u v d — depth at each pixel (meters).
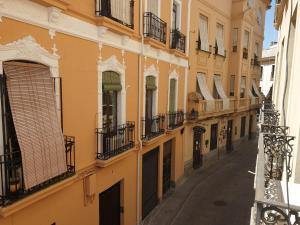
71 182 6.32
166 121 12.48
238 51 20.64
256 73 26.17
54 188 5.68
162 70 11.77
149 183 11.48
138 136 9.88
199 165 17.91
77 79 6.56
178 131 14.21
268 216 2.89
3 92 4.82
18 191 5.00
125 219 9.53
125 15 8.33
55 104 5.80
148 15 9.77
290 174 5.05
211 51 17.58
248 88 23.75
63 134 6.22
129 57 8.90
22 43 5.05
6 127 4.93
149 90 11.00
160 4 10.93
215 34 18.12
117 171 8.73
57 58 5.89
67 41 6.16
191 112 15.45
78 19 6.42
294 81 5.70
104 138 7.71
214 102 17.47
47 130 5.54
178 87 13.88
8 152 4.93
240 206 12.62
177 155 14.42
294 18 7.66
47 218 5.93
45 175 5.46
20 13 4.96
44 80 5.58
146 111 10.88
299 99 4.71
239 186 15.02
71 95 6.41
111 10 7.59
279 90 11.13
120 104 8.59
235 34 20.61
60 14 5.86
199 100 15.25
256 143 25.95
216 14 17.88
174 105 13.70
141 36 9.48
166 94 12.43
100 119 7.52
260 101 26.42
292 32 8.16
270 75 30.25
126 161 9.27
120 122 8.66
